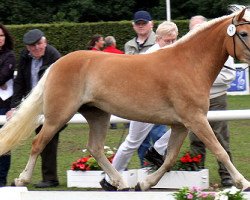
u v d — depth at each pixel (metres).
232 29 8.74
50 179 10.99
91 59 9.25
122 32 33.53
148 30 11.50
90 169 10.93
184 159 10.40
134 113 9.05
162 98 8.89
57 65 9.38
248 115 9.79
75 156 14.17
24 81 10.88
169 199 7.77
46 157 10.92
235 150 14.51
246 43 8.73
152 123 9.13
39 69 10.68
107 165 9.79
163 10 39.47
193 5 38.94
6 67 10.74
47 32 33.62
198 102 8.77
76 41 33.75
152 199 7.82
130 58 9.16
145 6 40.34
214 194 7.72
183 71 8.82
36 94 9.46
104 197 7.95
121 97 9.02
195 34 8.94
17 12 39.41
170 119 8.96
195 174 10.29
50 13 39.84
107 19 40.09
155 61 8.99
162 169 9.40
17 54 33.25
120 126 18.91
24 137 9.54
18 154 14.42
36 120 9.53
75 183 10.98
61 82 9.28
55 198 8.09
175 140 9.31
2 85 10.89
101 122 9.77
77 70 9.24
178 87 8.79
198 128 8.79
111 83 9.06
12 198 8.18
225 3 37.28
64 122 9.34
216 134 10.50
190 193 7.68
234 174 8.67
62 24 33.62
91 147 9.82
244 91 25.72
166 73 8.85
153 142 10.68
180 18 39.25
